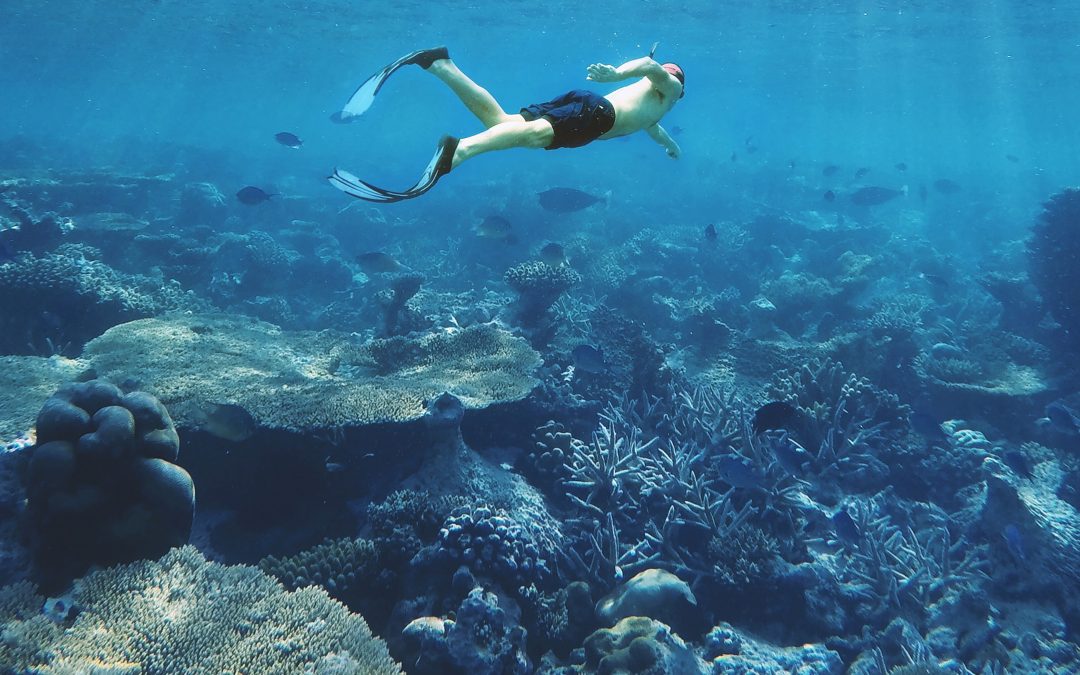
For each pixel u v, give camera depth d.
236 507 7.21
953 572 7.66
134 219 19.56
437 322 12.17
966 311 19.47
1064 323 13.24
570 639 6.21
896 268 24.33
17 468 5.72
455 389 7.98
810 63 47.53
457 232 26.02
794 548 7.32
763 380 12.27
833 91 64.75
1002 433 11.40
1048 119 88.50
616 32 40.44
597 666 5.65
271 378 8.42
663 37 41.38
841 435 9.26
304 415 6.97
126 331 9.87
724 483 8.03
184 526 5.32
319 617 4.90
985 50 38.34
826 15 31.12
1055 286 13.34
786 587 6.79
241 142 72.25
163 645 4.38
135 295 12.17
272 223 25.83
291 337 10.84
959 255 30.58
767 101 85.56
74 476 4.89
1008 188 48.69
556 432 8.17
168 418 5.49
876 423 10.07
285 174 41.03
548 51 51.28
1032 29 32.38
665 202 34.62
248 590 5.02
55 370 8.57
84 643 4.29
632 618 5.96
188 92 104.56
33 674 3.97
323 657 4.55
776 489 7.73
